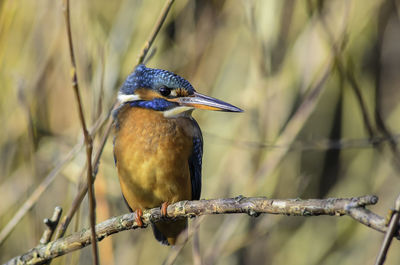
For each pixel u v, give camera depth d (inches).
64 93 452.8
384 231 166.6
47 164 441.4
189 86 323.0
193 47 456.4
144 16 456.1
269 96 445.1
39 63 438.9
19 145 452.1
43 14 439.2
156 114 312.5
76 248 258.5
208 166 494.3
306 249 510.9
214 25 466.3
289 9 471.8
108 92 403.9
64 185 445.4
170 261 306.8
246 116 458.9
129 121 310.3
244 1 431.2
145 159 302.5
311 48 463.2
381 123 391.9
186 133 310.2
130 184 309.3
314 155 542.3
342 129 534.0
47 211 441.4
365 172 546.9
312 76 458.9
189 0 458.3
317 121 534.6
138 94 320.5
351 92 527.2
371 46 552.1
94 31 424.8
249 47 477.1
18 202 441.7
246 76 481.7
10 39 439.8
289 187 470.9
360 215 173.2
